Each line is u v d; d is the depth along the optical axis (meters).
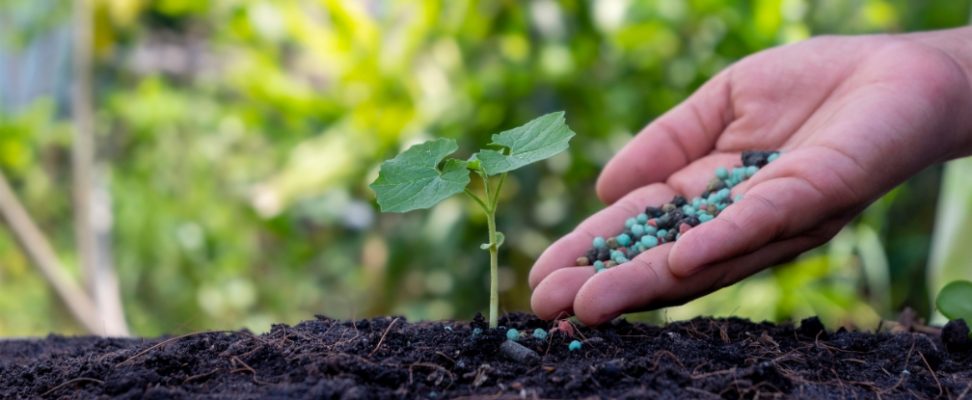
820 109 0.73
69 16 1.32
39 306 1.44
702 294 0.67
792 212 0.64
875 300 1.19
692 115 0.77
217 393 0.57
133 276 1.57
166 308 1.59
